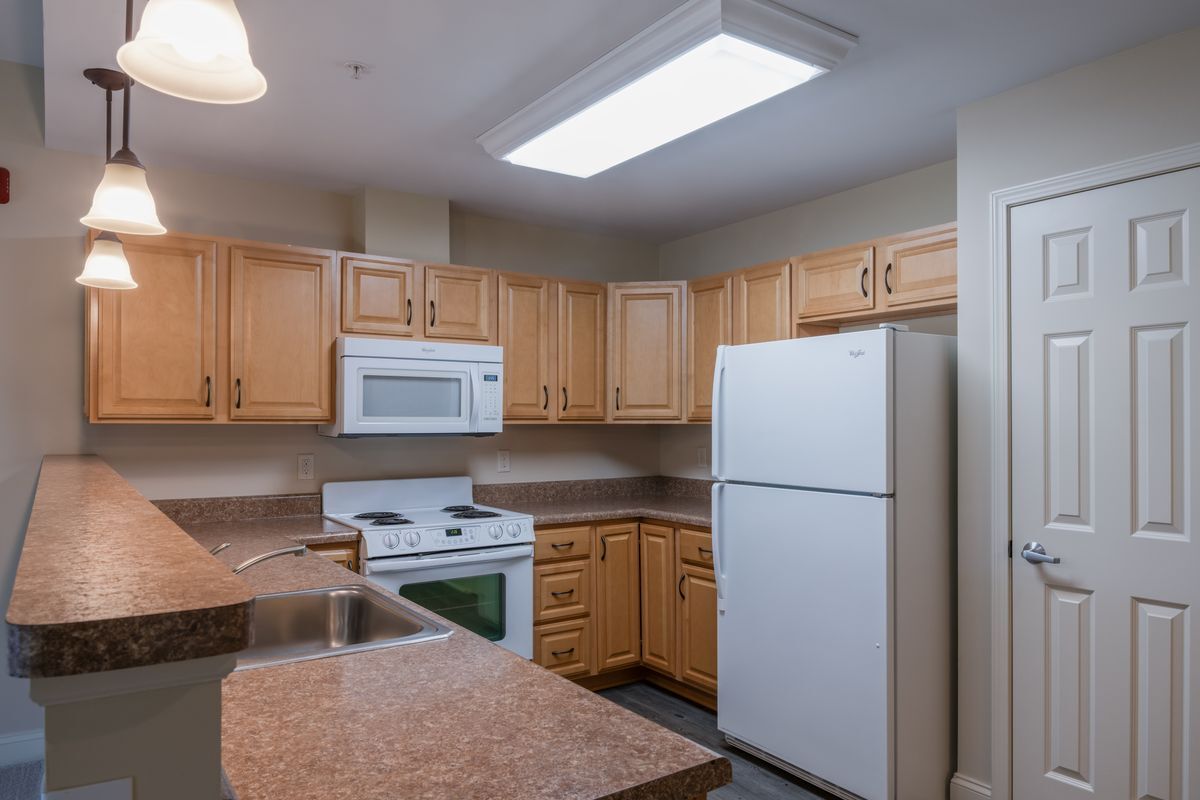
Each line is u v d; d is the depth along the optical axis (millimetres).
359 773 878
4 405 2797
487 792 833
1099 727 2203
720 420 2988
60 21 1944
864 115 2602
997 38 2086
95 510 1247
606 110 2324
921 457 2492
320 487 3410
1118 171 2174
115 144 2844
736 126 2686
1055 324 2318
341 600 1870
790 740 2652
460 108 2529
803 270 3230
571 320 3789
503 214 3863
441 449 3740
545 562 3422
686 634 3400
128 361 2746
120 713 529
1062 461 2297
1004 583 2404
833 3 1898
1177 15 1974
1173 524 2082
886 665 2354
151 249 2801
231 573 676
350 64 2213
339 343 3090
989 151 2469
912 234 2787
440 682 1217
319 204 3438
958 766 2520
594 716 1069
